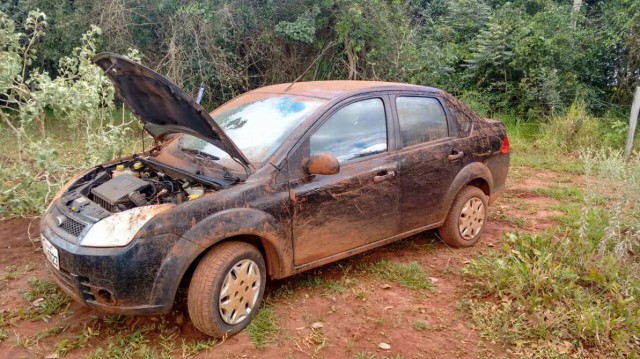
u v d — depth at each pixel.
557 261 4.56
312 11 11.47
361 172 4.13
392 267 4.65
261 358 3.36
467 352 3.52
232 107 4.62
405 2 12.70
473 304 4.09
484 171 5.18
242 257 3.51
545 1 13.84
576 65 12.39
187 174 3.78
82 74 6.29
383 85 4.56
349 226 4.13
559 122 10.45
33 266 4.61
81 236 3.27
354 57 11.78
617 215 4.63
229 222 3.39
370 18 11.47
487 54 11.88
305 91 4.41
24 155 7.80
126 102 4.20
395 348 3.54
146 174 4.15
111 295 3.18
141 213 3.27
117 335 3.54
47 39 11.00
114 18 10.91
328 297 4.15
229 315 3.48
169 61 11.00
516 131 11.14
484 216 5.35
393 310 4.01
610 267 4.25
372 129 4.33
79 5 11.17
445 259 4.96
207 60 11.33
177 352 3.40
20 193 5.96
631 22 11.62
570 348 3.54
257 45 11.88
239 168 3.74
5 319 3.76
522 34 11.91
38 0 10.82
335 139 4.06
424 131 4.73
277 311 3.91
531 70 11.52
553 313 3.75
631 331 3.65
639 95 9.18
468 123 5.19
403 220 4.56
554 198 7.20
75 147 8.48
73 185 4.11
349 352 3.47
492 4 14.48
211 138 3.61
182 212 3.27
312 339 3.59
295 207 3.74
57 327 3.64
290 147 3.77
